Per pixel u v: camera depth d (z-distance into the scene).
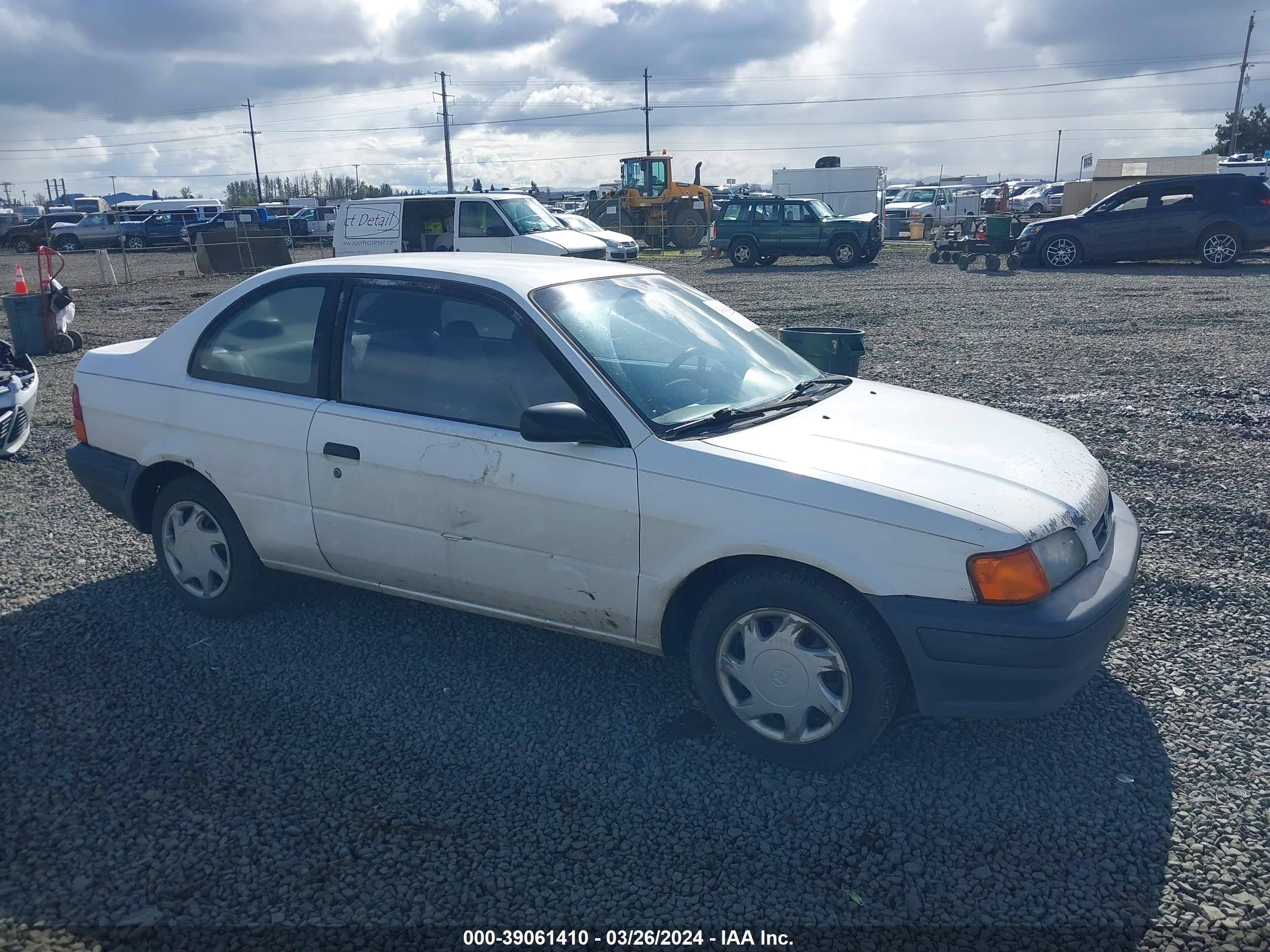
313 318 4.23
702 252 31.50
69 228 42.00
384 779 3.38
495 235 19.92
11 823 3.14
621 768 3.45
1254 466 6.53
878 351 11.27
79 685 4.01
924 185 61.19
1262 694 3.83
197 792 3.30
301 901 2.82
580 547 3.60
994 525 3.12
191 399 4.43
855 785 3.34
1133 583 3.54
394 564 4.04
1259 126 70.94
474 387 3.85
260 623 4.57
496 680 4.06
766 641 3.39
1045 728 3.66
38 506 6.38
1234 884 2.84
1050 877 2.88
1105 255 20.78
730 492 3.33
